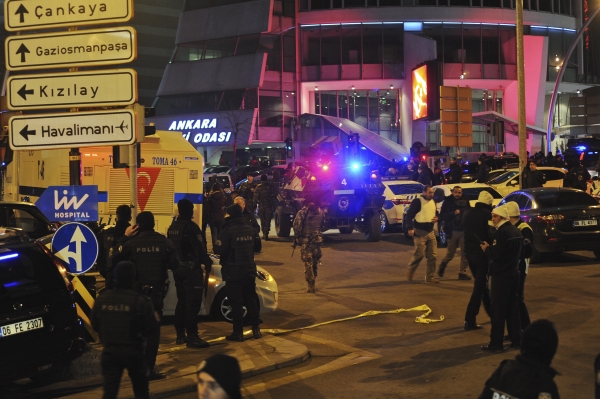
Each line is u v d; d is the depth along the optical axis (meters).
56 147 8.80
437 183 27.84
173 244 8.59
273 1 55.09
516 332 8.44
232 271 9.08
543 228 14.86
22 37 8.84
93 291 9.59
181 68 58.38
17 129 8.85
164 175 15.85
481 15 55.06
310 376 7.71
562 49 59.50
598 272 14.05
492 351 8.33
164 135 16.39
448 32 55.44
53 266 7.20
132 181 9.34
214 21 57.44
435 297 12.08
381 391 7.01
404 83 54.88
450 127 28.44
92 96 8.71
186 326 8.77
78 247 8.14
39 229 11.38
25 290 6.85
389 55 55.12
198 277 8.78
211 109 56.28
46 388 7.37
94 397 6.85
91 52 8.71
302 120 49.75
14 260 6.95
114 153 9.31
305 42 56.19
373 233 20.44
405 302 11.75
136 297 5.70
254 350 8.59
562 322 9.71
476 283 9.53
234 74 55.31
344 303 11.86
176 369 7.77
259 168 42.62
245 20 55.75
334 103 56.91
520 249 8.27
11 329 6.64
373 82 55.34
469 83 55.72
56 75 8.77
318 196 20.31
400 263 16.33
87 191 8.84
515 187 23.83
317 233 12.88
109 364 5.70
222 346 8.84
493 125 25.38
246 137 53.41
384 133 56.88
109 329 5.68
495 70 56.12
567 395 6.60
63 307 7.08
